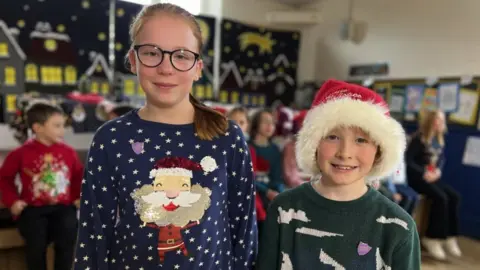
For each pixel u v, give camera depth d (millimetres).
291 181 2383
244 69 4180
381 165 972
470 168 3154
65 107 2395
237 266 1005
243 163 988
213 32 3949
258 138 2422
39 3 2938
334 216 943
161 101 886
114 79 3326
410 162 2820
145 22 875
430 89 3436
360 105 927
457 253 2689
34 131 1898
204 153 926
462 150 3205
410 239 903
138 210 870
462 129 3199
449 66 3299
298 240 960
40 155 1874
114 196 899
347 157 909
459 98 3211
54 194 1863
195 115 956
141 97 3404
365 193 960
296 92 4551
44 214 1836
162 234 873
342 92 989
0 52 2820
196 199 899
